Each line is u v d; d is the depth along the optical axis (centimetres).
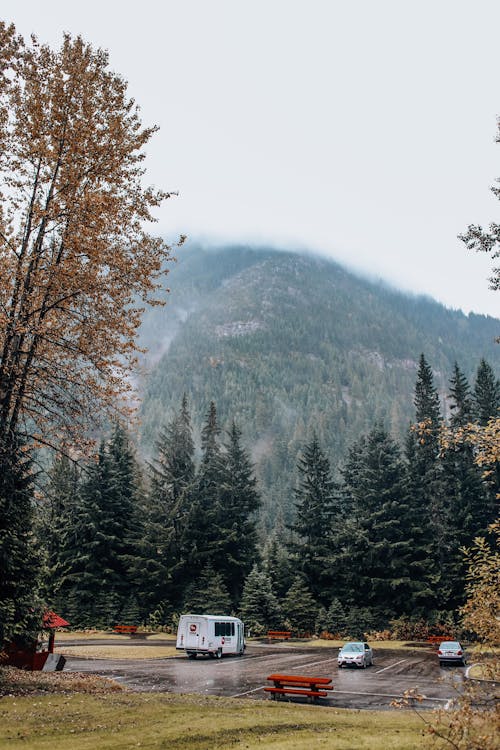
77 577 4900
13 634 1784
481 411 5522
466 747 755
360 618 5009
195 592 5184
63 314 1672
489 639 810
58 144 1645
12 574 1748
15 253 1603
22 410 1645
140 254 1680
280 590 5684
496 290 1316
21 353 1560
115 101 1750
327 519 5909
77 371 1650
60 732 1098
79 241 1521
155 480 5725
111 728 1145
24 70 1636
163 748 998
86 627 4816
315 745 1018
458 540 5138
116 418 1686
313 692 1805
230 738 1091
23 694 1498
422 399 5981
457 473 5269
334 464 16075
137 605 5144
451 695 1973
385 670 2820
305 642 4669
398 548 5191
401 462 5822
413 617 4953
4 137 1571
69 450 1709
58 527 4809
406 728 1227
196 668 2748
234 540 5491
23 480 1777
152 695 1645
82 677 2005
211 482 6038
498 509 5059
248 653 3725
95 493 5234
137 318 1708
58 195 1598
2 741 1016
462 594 5009
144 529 5428
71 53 1728
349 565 5362
